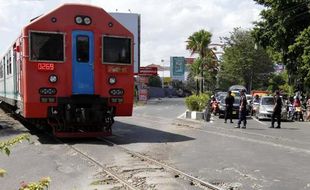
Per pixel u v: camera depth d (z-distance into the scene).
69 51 16.44
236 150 14.65
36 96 16.12
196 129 22.52
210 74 77.88
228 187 9.27
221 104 33.50
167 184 9.38
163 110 43.44
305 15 40.56
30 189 4.80
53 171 10.86
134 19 63.59
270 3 41.38
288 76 43.53
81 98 16.53
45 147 14.91
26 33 16.05
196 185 9.34
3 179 9.92
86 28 16.66
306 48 36.75
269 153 14.03
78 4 16.61
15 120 25.05
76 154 13.34
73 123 16.52
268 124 27.84
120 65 17.09
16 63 18.81
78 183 9.52
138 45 63.84
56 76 16.30
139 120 29.00
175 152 14.08
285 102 34.78
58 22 16.36
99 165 11.50
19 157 12.86
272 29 42.41
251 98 43.66
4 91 24.55
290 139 18.38
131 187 9.01
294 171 11.02
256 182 9.76
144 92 60.38
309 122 30.97
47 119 16.88
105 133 16.91
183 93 111.62
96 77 16.77
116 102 17.06
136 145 15.63
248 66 72.81
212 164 11.96
